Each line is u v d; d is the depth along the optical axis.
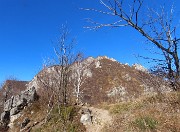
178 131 12.48
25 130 25.25
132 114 17.30
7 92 60.72
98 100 61.66
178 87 11.48
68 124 22.59
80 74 43.41
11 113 29.91
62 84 28.69
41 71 33.66
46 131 22.67
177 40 8.27
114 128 16.72
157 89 15.48
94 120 22.69
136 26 7.89
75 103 27.47
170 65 9.55
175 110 14.66
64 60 29.58
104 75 95.56
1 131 28.09
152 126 13.62
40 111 28.47
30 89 31.78
